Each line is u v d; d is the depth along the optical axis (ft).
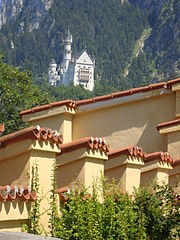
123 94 50.21
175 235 37.70
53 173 31.37
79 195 31.81
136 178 41.78
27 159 30.40
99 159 37.24
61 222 30.42
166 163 46.01
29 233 26.78
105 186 35.83
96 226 30.58
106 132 50.42
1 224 27.27
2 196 26.73
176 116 50.08
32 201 29.32
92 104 49.49
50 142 31.22
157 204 37.32
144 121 50.62
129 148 40.55
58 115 47.62
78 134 49.57
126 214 32.99
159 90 50.44
